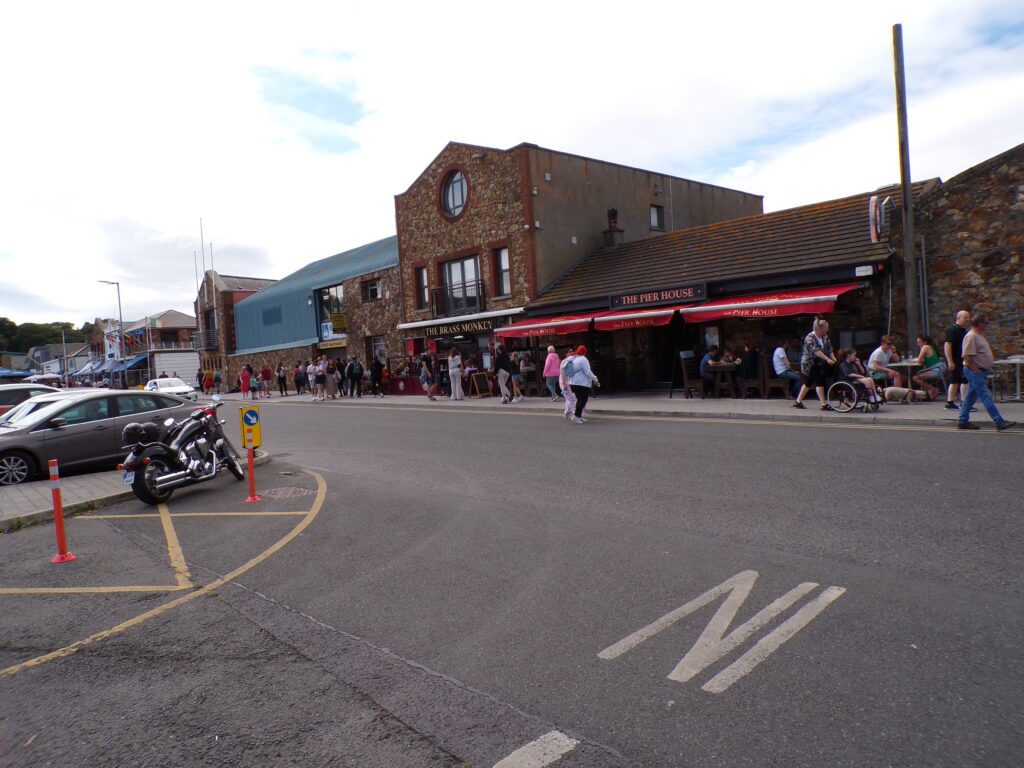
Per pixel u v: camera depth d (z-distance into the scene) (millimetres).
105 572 6043
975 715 2996
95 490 9547
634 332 20844
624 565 5207
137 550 6699
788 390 15375
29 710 3633
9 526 7879
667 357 20188
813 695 3240
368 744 3115
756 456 9070
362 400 25891
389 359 30422
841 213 18391
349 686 3676
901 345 15289
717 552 5359
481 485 8492
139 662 4160
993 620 3889
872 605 4184
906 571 4695
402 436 13961
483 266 25281
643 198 27312
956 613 4004
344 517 7375
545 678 3596
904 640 3715
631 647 3867
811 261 16469
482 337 25844
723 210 31312
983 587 4348
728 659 3648
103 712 3568
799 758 2783
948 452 8469
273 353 40375
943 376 12977
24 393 16609
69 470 11453
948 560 4844
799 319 17203
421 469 9930
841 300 16359
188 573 5852
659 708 3232
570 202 24625
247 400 31578
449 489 8398
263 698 3611
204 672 3965
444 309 27312
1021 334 13711
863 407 12797
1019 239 13688
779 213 20266
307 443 14094
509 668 3740
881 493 6727
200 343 48875
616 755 2900
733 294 17609
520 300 23875
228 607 4984
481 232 25219
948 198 14430
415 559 5734
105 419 11859
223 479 10453
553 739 3049
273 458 12234
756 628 3980
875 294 15867
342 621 4566
